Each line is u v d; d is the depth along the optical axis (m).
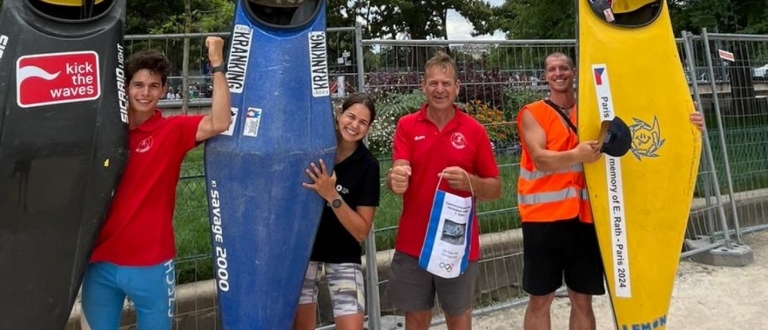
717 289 4.31
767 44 5.71
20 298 2.11
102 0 2.36
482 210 4.45
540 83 4.28
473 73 4.02
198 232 3.64
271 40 2.43
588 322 2.96
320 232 2.61
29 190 2.10
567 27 8.01
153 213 2.24
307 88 2.44
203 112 3.59
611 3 3.13
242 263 2.40
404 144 2.68
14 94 2.08
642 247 2.94
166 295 2.28
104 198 2.15
